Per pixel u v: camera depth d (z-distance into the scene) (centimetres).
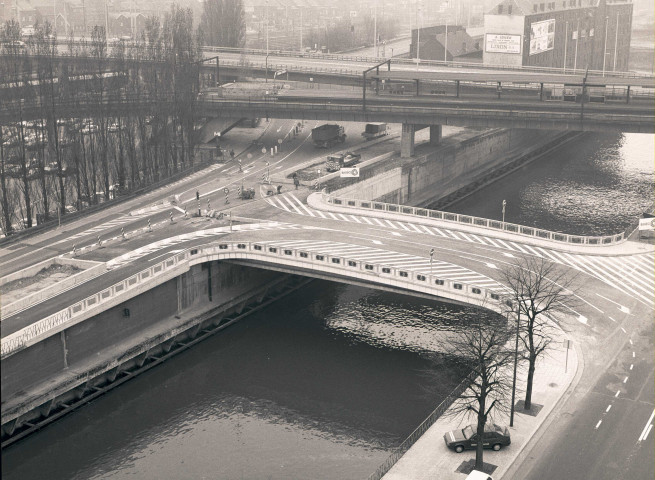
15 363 11550
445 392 12169
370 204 17075
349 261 13525
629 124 19262
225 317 14825
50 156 18712
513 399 10031
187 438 11406
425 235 15450
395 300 15450
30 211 16538
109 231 16038
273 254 14112
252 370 13075
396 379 12638
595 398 10694
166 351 13625
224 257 14388
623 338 12069
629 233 16038
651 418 10262
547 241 15362
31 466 10875
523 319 11356
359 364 13138
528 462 9519
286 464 10744
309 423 11631
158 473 10638
